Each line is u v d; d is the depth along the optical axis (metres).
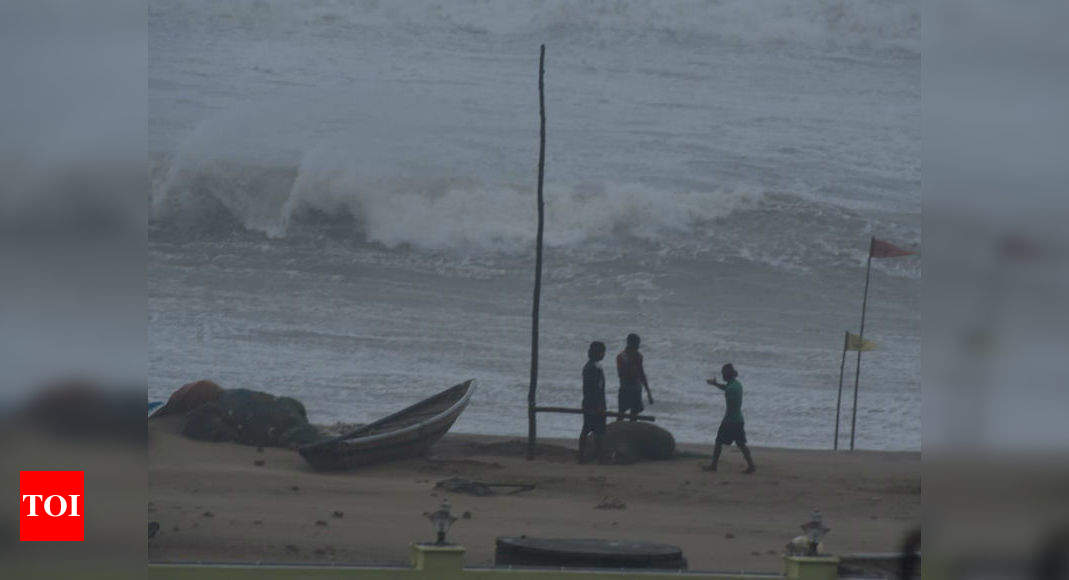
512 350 117.44
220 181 138.25
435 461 60.22
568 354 116.62
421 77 147.38
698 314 129.50
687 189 144.88
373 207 140.00
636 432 64.25
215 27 146.50
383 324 121.44
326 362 110.25
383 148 142.50
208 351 110.38
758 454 71.44
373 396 101.81
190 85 144.50
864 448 87.50
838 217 141.62
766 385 108.25
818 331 124.94
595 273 137.75
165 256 133.38
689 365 115.62
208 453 57.31
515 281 137.25
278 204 138.00
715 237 143.00
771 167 147.62
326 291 130.38
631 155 147.62
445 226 140.88
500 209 142.88
